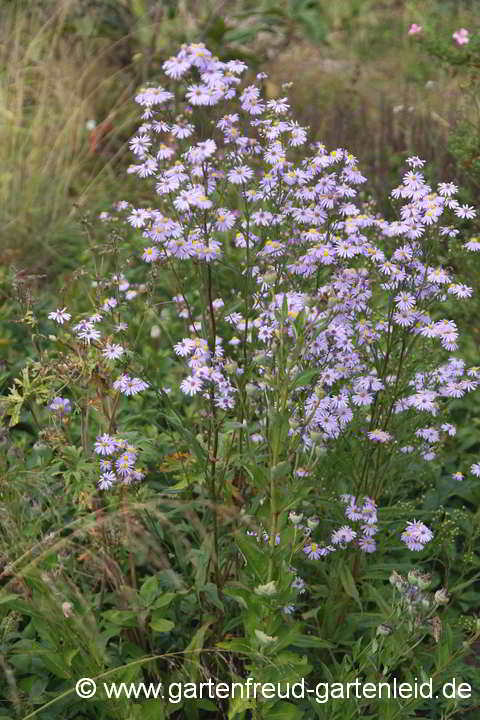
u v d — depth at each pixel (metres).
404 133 2.92
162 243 1.69
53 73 3.35
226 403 1.66
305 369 1.67
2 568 1.63
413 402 1.73
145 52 3.54
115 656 1.60
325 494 1.73
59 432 1.70
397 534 1.84
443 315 2.34
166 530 1.74
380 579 1.77
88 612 1.53
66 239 2.78
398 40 4.50
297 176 1.72
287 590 1.49
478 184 2.40
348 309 1.71
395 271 1.69
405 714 1.54
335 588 1.67
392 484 1.84
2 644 1.58
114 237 1.90
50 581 1.51
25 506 1.67
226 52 3.66
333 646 1.60
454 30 3.12
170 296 2.50
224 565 1.67
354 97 3.54
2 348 2.29
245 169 1.70
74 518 1.77
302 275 1.76
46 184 2.94
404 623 1.57
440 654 1.56
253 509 1.59
